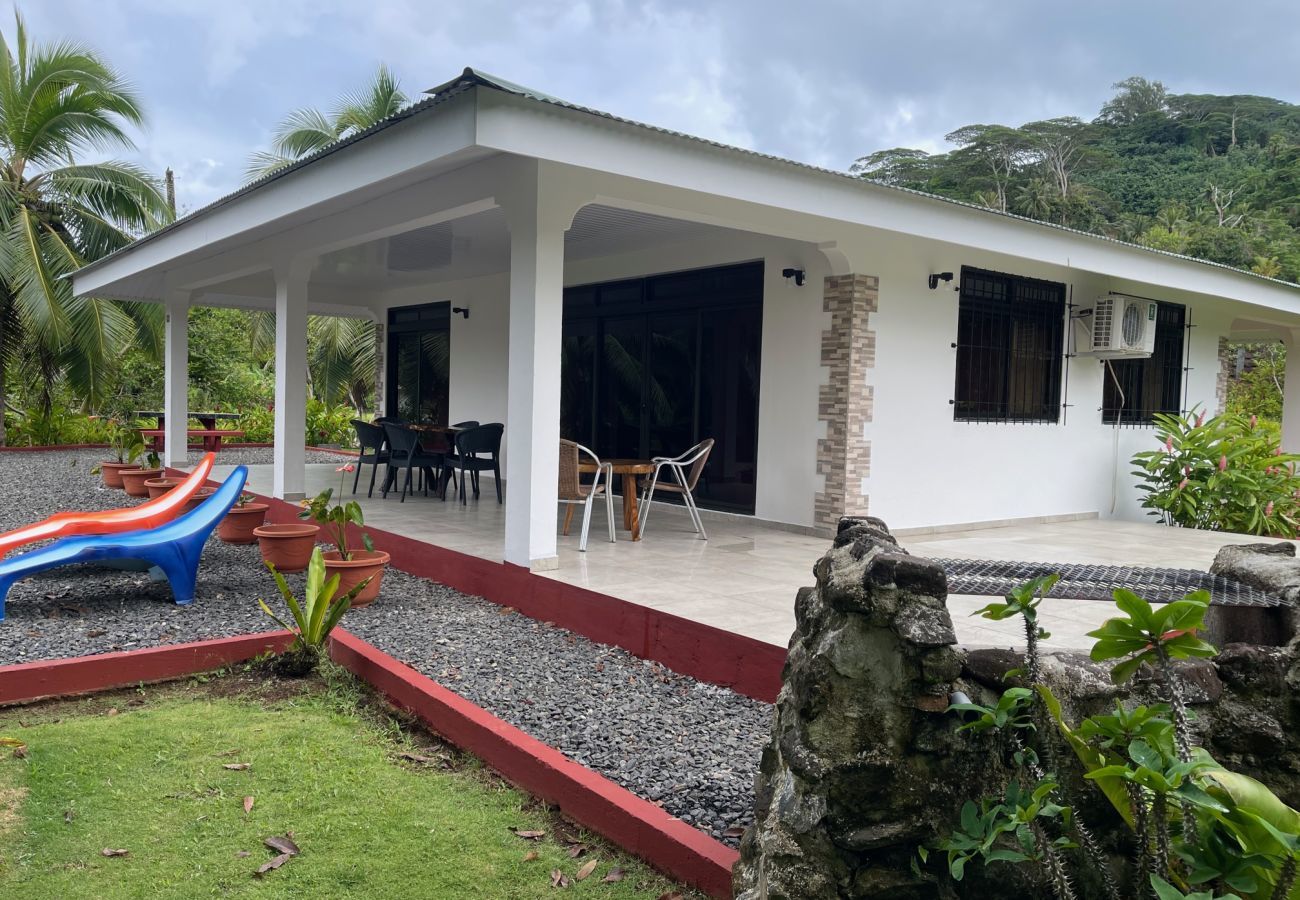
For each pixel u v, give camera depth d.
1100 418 9.80
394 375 13.78
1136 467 10.29
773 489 7.96
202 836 2.69
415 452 9.51
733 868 2.26
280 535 6.11
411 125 5.11
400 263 10.27
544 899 2.43
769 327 7.97
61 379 18.11
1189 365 10.94
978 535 8.15
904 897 1.92
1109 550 7.31
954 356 8.23
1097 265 8.04
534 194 5.33
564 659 4.55
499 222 7.55
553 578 5.34
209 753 3.29
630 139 5.15
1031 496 9.10
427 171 5.89
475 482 9.49
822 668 1.90
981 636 4.41
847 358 7.33
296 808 2.88
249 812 2.84
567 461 6.45
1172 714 1.77
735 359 8.48
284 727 3.56
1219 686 1.99
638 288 9.48
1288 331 12.75
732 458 8.51
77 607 5.34
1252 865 1.49
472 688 4.04
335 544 6.63
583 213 7.17
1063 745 1.94
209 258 9.88
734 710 3.88
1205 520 9.44
